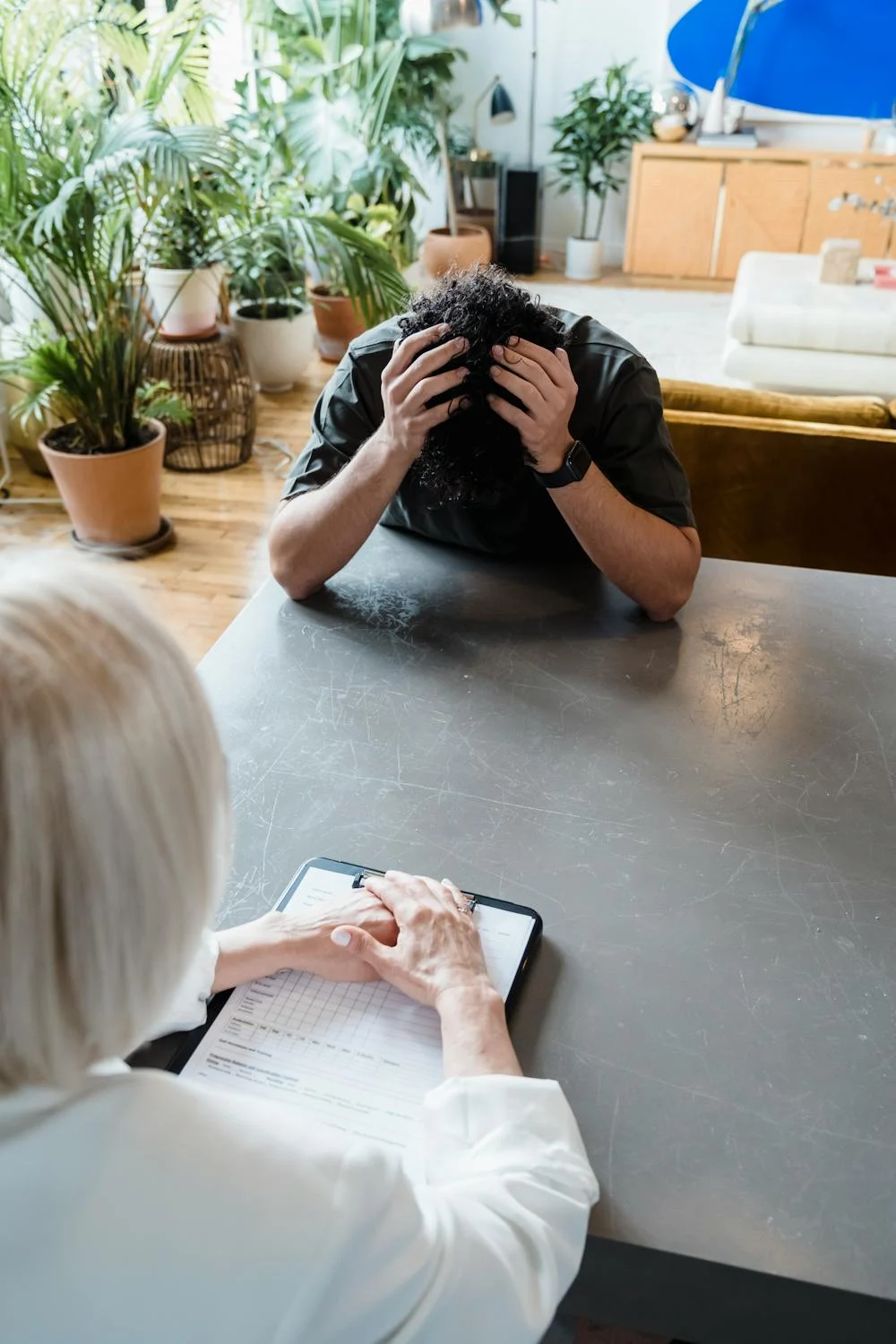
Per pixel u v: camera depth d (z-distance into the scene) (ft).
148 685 1.45
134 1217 1.48
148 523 10.22
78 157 8.91
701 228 18.26
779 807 3.46
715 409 7.36
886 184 17.42
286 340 13.57
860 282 14.58
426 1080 2.54
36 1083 1.49
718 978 2.85
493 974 2.81
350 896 2.97
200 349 11.47
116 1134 1.52
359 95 15.17
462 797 3.49
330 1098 2.50
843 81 17.94
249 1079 2.55
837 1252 2.23
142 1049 2.62
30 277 9.20
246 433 12.06
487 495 4.31
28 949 1.36
